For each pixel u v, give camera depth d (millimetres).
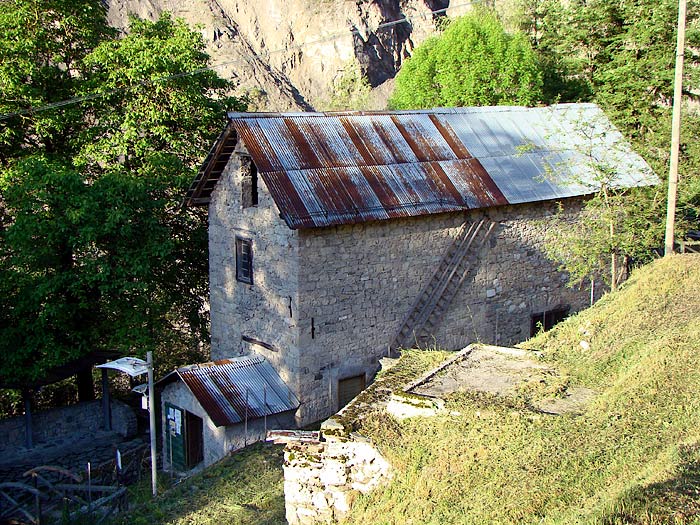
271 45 80812
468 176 21125
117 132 23625
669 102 33562
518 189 21578
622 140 23203
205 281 24953
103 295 21469
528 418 10641
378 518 9711
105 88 23688
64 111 23812
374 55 78688
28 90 22906
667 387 10977
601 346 13648
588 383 12188
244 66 76375
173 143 23859
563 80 38344
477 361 13555
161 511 14422
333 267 18562
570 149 23734
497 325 22094
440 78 36719
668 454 8945
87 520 15039
